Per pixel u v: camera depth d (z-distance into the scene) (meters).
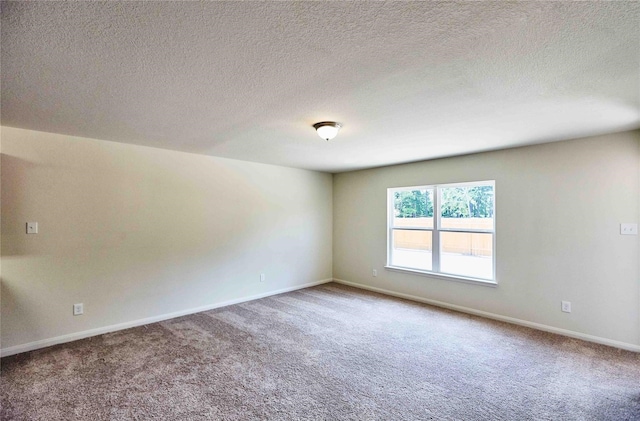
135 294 3.70
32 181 3.06
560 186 3.49
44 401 2.18
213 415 2.05
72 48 1.56
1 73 1.83
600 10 1.28
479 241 4.22
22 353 2.94
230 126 2.95
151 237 3.84
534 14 1.30
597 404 2.17
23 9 1.25
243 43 1.53
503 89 2.10
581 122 2.81
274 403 2.18
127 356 2.88
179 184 4.09
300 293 5.21
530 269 3.70
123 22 1.35
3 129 2.92
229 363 2.75
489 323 3.79
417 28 1.41
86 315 3.35
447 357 2.88
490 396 2.27
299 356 2.90
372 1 1.23
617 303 3.15
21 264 2.99
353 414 2.06
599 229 3.25
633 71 1.82
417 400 2.22
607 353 2.98
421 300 4.74
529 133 3.18
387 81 1.98
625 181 3.12
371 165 5.17
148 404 2.16
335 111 2.53
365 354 2.94
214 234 4.43
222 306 4.48
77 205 3.31
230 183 4.61
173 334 3.42
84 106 2.41
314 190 5.80
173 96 2.21
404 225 5.11
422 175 4.75
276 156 4.44
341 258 5.97
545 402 2.20
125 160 3.65
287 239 5.37
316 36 1.48
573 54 1.64
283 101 2.31
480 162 4.12
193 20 1.34
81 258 3.33
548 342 3.23
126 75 1.88
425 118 2.70
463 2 1.24
